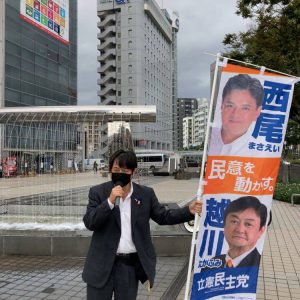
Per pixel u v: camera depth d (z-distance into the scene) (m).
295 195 15.12
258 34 17.05
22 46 45.97
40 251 7.11
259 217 3.51
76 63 58.88
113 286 3.01
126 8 87.50
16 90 44.72
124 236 3.02
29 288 5.44
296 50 16.89
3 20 42.69
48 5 51.22
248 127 3.44
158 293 5.19
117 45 88.69
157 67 100.19
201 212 3.36
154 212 3.20
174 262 6.66
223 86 3.41
